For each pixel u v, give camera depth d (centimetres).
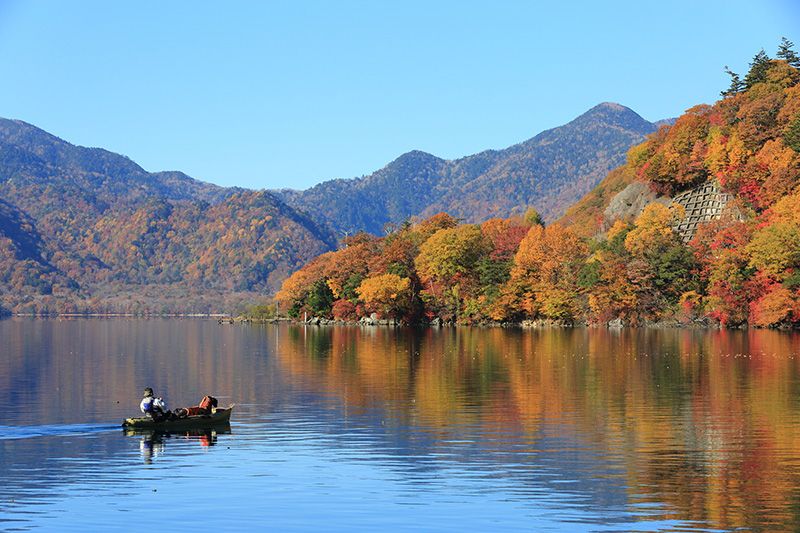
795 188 18750
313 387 7331
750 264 16762
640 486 3831
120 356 11519
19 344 14750
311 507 3550
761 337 13950
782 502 3578
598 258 19450
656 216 19775
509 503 3594
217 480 3966
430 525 3334
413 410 5928
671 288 18525
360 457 4419
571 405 6103
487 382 7525
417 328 19825
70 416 5825
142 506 3566
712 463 4241
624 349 11406
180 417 5266
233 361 10394
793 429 5103
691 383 7319
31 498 3684
